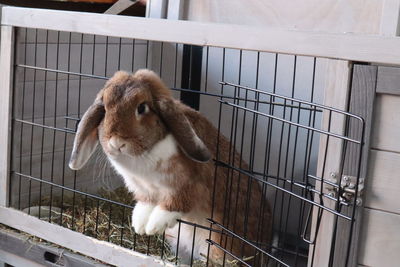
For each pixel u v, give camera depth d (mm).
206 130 1069
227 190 1049
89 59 1365
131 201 1334
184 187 1000
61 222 1215
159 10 1367
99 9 1417
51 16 1114
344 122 876
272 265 1158
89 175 1390
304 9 1243
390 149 857
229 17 1322
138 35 1021
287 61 1301
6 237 1231
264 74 1330
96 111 965
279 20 1271
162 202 1017
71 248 1159
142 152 938
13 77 1213
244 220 1100
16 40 1202
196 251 1112
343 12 1204
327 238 909
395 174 858
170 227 1016
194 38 968
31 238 1211
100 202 1329
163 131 959
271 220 1200
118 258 1101
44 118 1305
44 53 1281
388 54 819
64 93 1337
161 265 1060
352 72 862
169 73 1450
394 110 850
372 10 1173
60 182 1365
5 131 1226
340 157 885
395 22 1132
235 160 1103
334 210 871
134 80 953
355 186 846
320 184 912
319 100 1271
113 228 1206
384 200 868
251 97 1351
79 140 967
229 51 1367
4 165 1235
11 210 1236
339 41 849
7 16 1186
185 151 948
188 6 1360
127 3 1359
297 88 1297
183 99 1434
